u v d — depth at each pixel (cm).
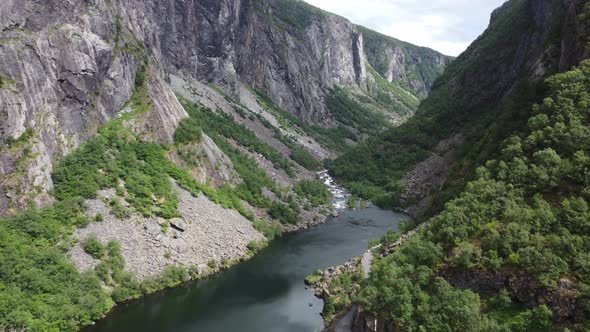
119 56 9562
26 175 6769
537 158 5503
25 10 7400
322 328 6169
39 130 7219
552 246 4522
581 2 7200
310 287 7488
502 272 4656
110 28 9556
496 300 4553
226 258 8156
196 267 7538
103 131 8712
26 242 6256
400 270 5419
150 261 7144
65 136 7819
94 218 7100
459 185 8125
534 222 4838
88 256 6581
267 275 7888
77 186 7388
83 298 5978
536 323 4219
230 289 7312
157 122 9875
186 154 10006
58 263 6175
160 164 9094
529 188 5344
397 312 5000
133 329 5956
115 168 8106
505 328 4172
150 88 10312
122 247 7019
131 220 7475
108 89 9088
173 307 6625
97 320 6053
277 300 6994
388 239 8012
